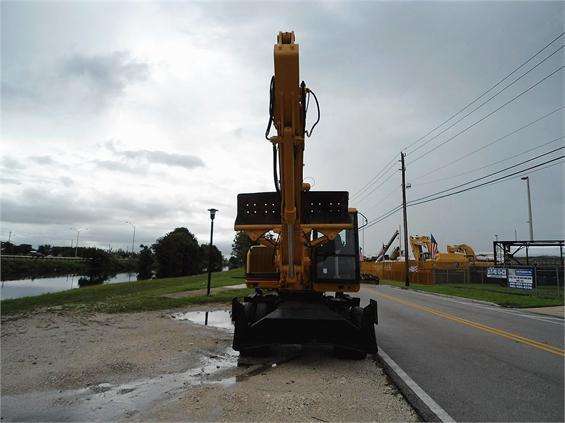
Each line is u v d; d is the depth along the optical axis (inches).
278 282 312.0
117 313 517.3
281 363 272.7
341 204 289.7
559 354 305.7
